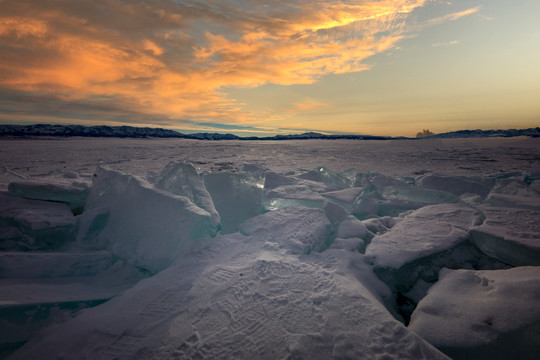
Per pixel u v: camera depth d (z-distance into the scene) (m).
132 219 2.75
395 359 1.16
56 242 2.66
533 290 1.44
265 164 17.94
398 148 40.03
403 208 3.83
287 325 1.38
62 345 1.35
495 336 1.28
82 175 5.91
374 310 1.45
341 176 6.28
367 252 2.18
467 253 2.26
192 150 35.75
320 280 1.75
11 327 1.56
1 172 5.91
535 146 36.56
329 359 1.17
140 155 26.05
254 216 3.17
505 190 4.19
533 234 2.16
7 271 2.11
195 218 2.36
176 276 1.93
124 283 2.21
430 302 1.57
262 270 1.85
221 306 1.55
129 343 1.35
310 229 2.50
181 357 1.24
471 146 40.91
